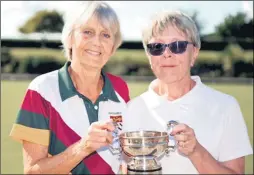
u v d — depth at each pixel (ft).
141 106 7.44
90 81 7.65
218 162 6.63
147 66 83.05
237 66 86.07
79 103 7.36
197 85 7.32
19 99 42.65
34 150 6.97
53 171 6.63
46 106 7.14
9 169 19.21
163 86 7.49
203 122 7.04
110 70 82.74
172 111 7.17
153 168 6.33
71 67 7.80
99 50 7.47
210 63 85.56
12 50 88.33
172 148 6.49
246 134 7.05
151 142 6.22
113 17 7.58
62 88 7.32
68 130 7.15
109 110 7.59
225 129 7.00
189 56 7.20
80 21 7.44
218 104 7.14
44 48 90.43
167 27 7.11
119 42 7.84
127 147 6.28
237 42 90.07
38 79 7.43
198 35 7.29
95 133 6.29
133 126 7.38
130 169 6.35
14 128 6.97
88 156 7.29
